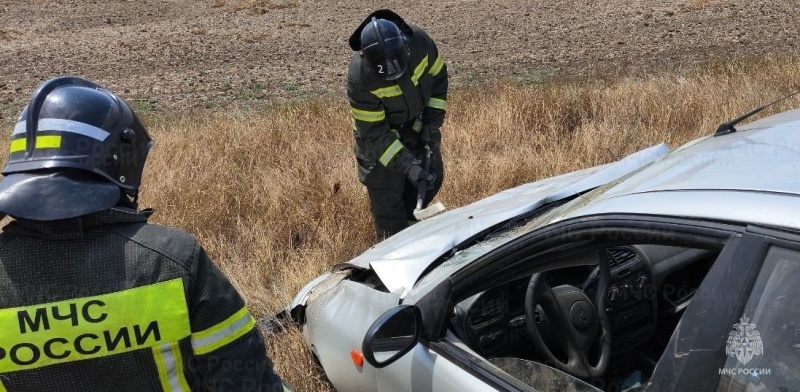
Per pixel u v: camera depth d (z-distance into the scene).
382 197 4.24
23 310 1.46
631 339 2.58
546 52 12.43
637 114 6.44
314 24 18.56
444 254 2.71
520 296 2.50
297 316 3.35
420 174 3.82
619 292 2.55
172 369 1.52
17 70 13.47
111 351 1.47
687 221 1.64
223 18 20.34
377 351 2.38
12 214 1.44
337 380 2.76
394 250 2.91
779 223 1.48
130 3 23.28
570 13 17.14
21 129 1.55
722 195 1.64
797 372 1.40
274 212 4.87
